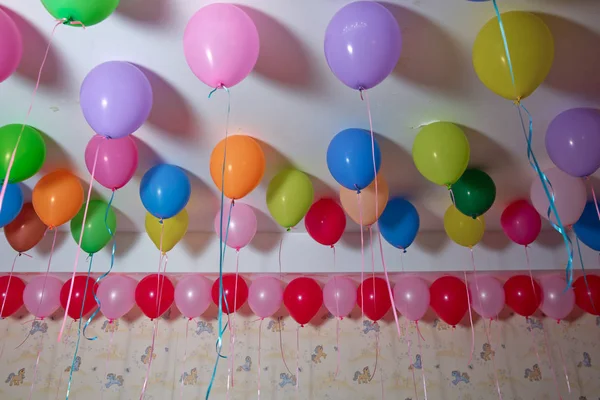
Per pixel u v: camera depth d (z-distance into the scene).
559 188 1.84
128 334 2.84
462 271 2.68
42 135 1.73
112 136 1.33
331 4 1.24
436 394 2.77
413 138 1.78
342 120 1.67
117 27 1.28
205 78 1.23
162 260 2.64
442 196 2.27
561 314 2.56
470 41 1.35
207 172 2.01
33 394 2.69
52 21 1.25
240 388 2.74
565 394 2.78
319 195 2.21
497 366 2.84
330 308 2.51
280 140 1.79
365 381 2.79
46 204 1.78
